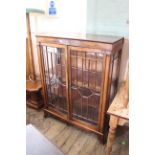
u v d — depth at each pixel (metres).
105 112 1.50
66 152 1.55
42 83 1.87
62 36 1.50
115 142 1.67
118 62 1.57
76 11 1.74
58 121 2.00
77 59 1.49
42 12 1.90
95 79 1.49
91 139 1.71
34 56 2.27
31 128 0.99
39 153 0.82
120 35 1.58
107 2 1.53
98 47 1.29
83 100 1.66
